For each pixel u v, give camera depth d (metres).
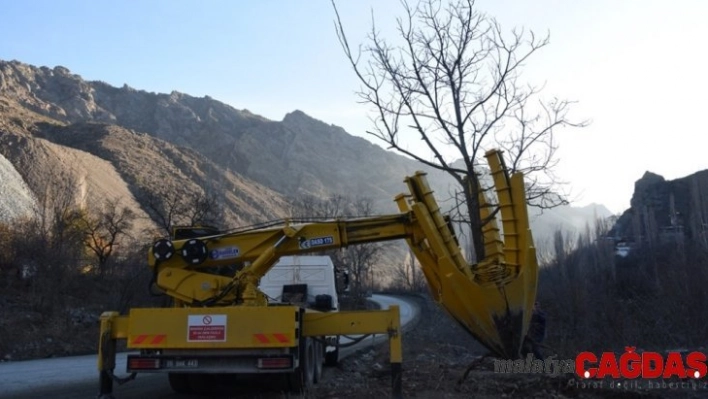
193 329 9.64
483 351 19.47
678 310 16.56
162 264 11.03
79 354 24.09
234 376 12.46
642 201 68.12
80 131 125.25
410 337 24.62
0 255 33.47
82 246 40.00
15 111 132.88
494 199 10.77
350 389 10.84
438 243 9.46
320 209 91.06
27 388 12.66
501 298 9.00
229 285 10.65
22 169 71.88
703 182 62.97
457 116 11.06
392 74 11.32
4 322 25.97
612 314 16.77
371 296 73.56
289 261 18.48
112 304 33.31
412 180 9.94
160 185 100.62
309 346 11.57
